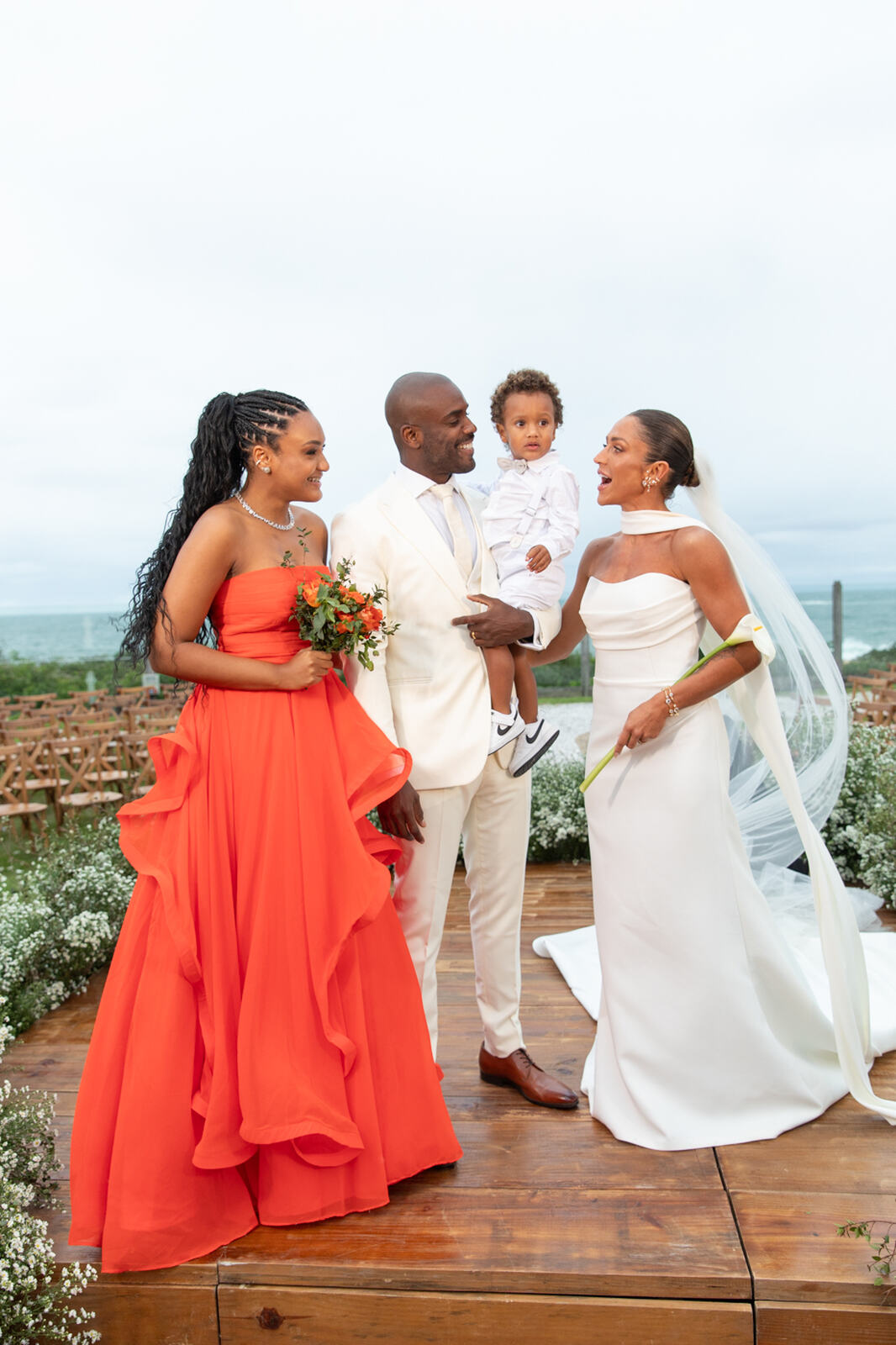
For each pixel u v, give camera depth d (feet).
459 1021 11.00
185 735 7.45
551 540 9.17
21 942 12.30
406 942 8.05
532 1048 10.21
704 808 8.30
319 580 7.59
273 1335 6.79
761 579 9.66
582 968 11.96
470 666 8.38
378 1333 6.71
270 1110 6.92
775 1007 8.82
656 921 8.29
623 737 8.23
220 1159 6.86
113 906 14.19
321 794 7.47
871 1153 8.00
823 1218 7.11
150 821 7.45
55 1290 6.72
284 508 8.00
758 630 7.91
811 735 11.13
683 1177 7.72
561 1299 6.57
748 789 12.31
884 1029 9.71
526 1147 8.26
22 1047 10.91
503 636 8.25
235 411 7.62
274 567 7.64
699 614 8.62
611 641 8.67
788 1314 6.40
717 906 8.34
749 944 8.55
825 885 8.47
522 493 9.68
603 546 9.11
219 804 7.27
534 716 8.93
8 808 25.45
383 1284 6.70
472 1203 7.47
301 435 7.54
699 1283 6.48
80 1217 6.95
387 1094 7.64
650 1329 6.51
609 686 8.75
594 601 8.73
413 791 8.01
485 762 8.28
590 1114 8.82
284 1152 7.20
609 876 8.59
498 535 9.62
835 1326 6.39
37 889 14.33
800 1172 7.74
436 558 8.21
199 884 7.15
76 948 12.91
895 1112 8.15
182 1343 6.88
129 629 7.79
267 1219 7.25
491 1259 6.73
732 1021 8.30
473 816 8.86
